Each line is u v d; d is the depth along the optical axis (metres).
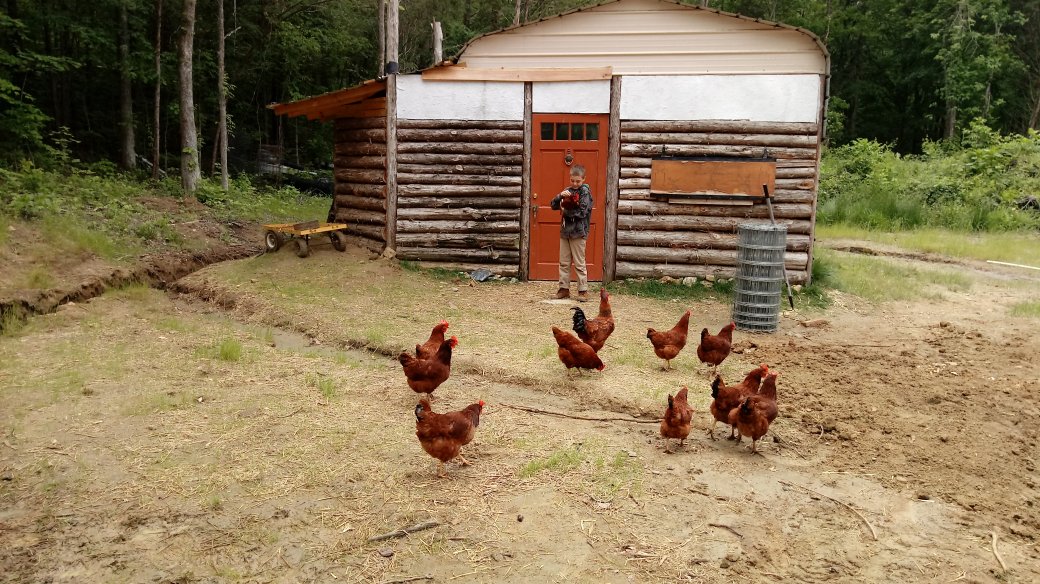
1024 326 10.12
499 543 4.27
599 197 11.83
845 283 12.32
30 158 15.83
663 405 6.59
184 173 17.14
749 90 11.31
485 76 11.66
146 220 13.70
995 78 38.66
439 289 11.10
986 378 7.67
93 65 22.94
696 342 8.81
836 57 44.62
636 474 5.18
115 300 10.12
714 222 11.61
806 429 6.15
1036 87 40.62
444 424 4.86
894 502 4.93
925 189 23.41
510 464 5.29
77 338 8.29
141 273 11.45
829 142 39.56
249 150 29.14
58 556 4.07
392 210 12.05
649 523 4.53
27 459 5.17
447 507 4.65
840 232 19.73
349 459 5.30
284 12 26.38
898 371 7.82
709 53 12.70
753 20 12.38
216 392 6.66
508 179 11.88
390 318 9.50
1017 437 6.13
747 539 4.38
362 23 33.41
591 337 7.44
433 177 11.95
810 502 4.88
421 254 12.09
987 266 15.73
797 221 11.52
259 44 26.88
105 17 21.53
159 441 5.52
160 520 4.43
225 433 5.70
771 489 5.04
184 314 9.91
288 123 32.03
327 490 4.83
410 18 34.81
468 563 4.07
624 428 6.11
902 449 5.79
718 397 5.74
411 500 4.72
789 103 11.28
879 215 21.44
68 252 10.91
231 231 15.00
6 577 3.87
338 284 10.98
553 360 7.85
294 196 22.28
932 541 4.45
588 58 12.99
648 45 12.81
